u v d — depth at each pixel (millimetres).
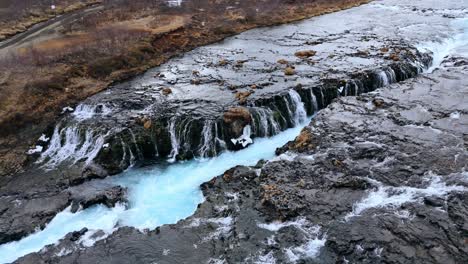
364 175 21328
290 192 20516
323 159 22797
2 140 26328
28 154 26047
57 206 21781
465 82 30984
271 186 21016
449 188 20031
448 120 25906
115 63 35062
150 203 22125
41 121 27984
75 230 20328
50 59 34062
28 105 28453
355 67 34031
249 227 18922
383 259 16688
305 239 18047
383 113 27016
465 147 23078
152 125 26531
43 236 20188
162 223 20484
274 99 28734
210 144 26219
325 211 19312
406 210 18953
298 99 29625
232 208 20156
